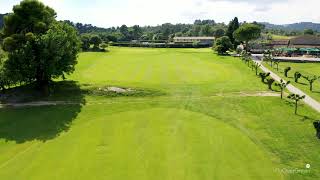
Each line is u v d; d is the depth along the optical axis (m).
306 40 162.62
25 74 58.50
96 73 81.94
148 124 48.34
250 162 36.59
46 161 37.81
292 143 41.25
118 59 114.00
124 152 39.50
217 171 34.69
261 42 177.50
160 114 52.31
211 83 70.62
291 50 141.25
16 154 39.97
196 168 35.38
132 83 67.06
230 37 167.62
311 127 46.03
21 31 61.41
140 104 56.91
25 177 34.31
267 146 40.50
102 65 96.88
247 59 109.69
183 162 36.72
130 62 104.44
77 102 57.50
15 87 63.69
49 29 59.62
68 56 63.00
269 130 45.38
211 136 43.66
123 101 58.47
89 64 99.25
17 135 45.59
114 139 43.41
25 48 56.94
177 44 195.12
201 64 100.94
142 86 65.06
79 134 45.34
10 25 61.31
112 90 62.31
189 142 41.91
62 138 44.19
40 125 48.72
